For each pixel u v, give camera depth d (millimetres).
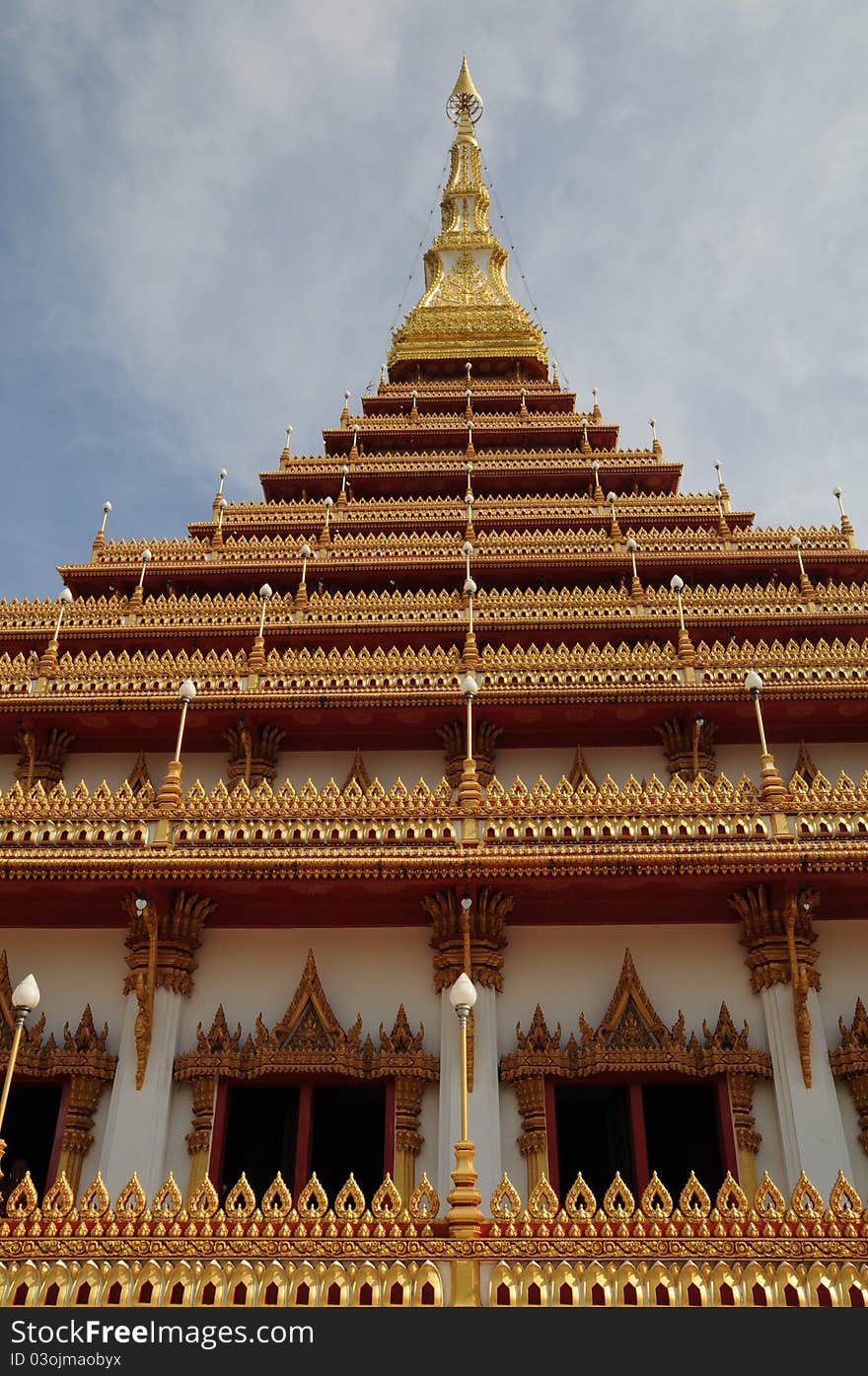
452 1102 16516
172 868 16859
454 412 42656
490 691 21656
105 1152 16391
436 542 31500
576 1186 12602
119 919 18484
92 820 17688
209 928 18562
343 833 17359
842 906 17906
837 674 22047
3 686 22906
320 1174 18453
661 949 18203
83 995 18125
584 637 26234
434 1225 12148
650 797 17547
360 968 18203
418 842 17234
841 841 16766
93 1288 11750
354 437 39469
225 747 23109
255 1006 17938
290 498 37625
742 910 17672
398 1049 17312
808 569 30125
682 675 22328
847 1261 11609
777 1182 16219
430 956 18203
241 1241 11977
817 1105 16250
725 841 17000
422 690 21844
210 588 31109
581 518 33000
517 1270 11711
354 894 17578
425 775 22812
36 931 18750
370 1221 12078
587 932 18406
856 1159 16375
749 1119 16531
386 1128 16734
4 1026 17750
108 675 23203
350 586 30625
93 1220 12203
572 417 40062
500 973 17844
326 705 21922
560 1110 19297
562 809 17453
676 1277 11594
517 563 29641
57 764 22844
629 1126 17047
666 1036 17234
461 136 54781
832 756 22625
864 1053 16734
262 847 17203
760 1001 17531
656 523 33438
